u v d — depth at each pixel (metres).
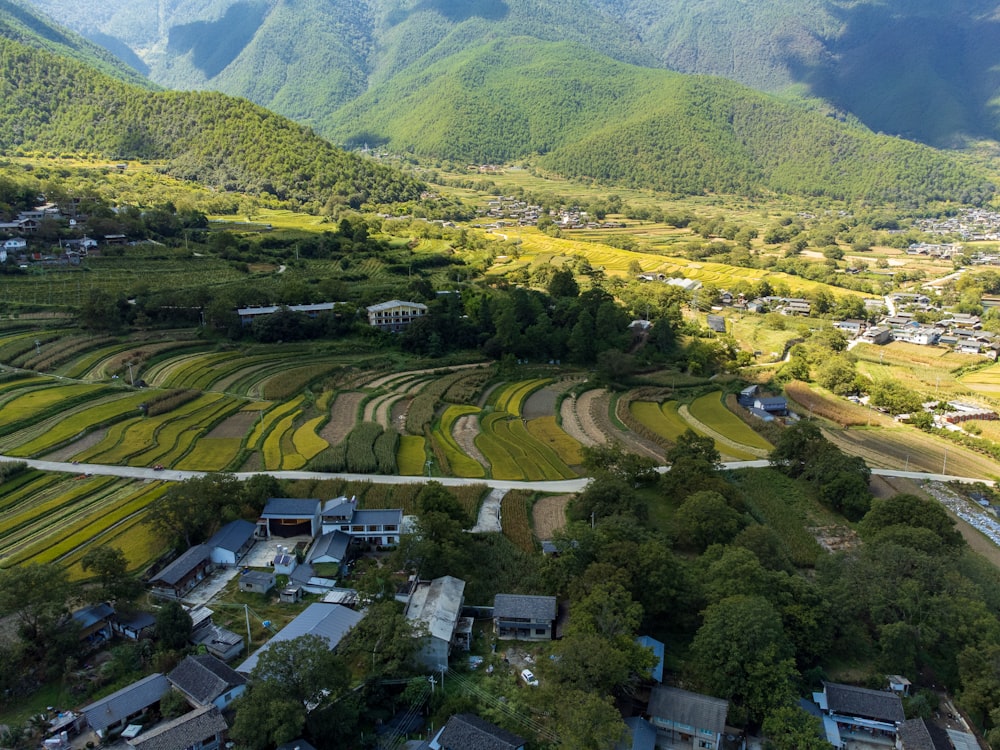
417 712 77.25
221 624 87.31
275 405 158.50
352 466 127.75
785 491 134.62
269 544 105.31
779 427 165.38
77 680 77.00
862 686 85.19
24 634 78.94
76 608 85.88
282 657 71.38
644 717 77.81
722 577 92.56
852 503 126.44
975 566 97.69
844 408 189.38
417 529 100.88
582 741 67.56
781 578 92.12
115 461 124.94
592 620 83.69
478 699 78.19
